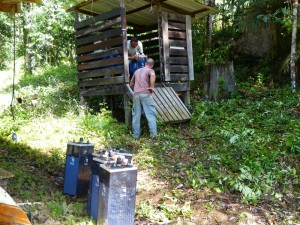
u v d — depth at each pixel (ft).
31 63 61.16
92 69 31.83
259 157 20.43
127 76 28.32
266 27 41.19
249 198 16.40
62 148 22.08
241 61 43.65
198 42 47.01
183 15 32.32
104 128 25.85
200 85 39.96
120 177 12.63
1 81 54.80
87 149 16.05
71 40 59.52
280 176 18.53
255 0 37.01
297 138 22.76
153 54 36.01
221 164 20.18
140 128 27.14
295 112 28.50
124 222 12.91
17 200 14.46
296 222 14.89
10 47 67.41
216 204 15.98
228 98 34.09
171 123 27.55
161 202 15.79
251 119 27.32
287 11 34.01
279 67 39.37
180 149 22.93
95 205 13.56
